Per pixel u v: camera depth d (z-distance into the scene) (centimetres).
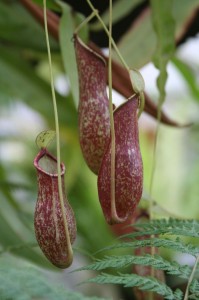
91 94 115
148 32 158
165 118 150
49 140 107
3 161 254
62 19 134
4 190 184
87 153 114
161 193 289
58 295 86
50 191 104
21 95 186
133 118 106
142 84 107
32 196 213
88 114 114
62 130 190
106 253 233
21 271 88
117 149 104
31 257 167
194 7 161
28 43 167
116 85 149
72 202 253
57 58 196
